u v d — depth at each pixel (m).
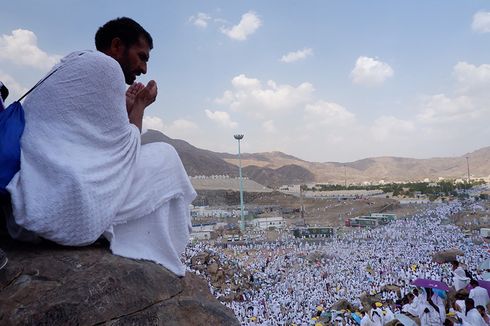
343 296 28.91
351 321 19.42
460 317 11.99
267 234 68.88
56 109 2.50
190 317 2.62
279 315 25.36
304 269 41.16
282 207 117.44
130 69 3.24
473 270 29.61
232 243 59.25
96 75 2.52
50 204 2.26
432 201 107.50
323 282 35.06
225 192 142.62
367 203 107.62
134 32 3.21
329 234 64.06
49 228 2.27
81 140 2.50
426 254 43.94
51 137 2.44
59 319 2.05
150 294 2.50
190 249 39.28
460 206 90.50
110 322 2.21
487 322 11.92
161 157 3.04
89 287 2.25
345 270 39.59
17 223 2.27
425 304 13.23
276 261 44.84
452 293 15.56
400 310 16.83
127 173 2.69
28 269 2.26
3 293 2.10
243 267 41.09
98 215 2.39
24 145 2.44
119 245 2.72
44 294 2.13
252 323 23.55
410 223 71.75
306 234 64.94
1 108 2.77
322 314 23.89
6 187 2.31
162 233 2.92
